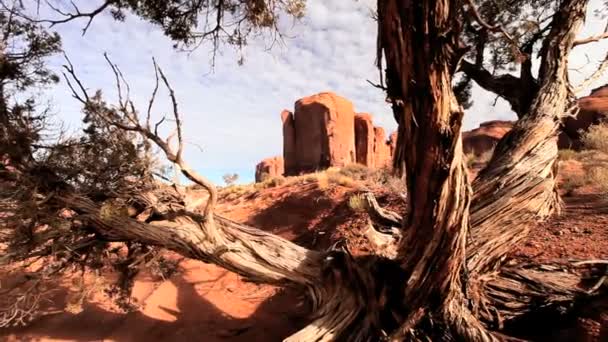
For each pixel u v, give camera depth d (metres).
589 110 28.75
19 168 5.38
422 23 2.72
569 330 3.79
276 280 5.09
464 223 3.41
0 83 5.47
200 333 6.20
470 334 3.68
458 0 2.69
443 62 2.80
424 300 3.91
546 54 5.80
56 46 6.21
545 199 4.43
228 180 24.83
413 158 3.26
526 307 4.17
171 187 5.71
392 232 6.30
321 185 13.51
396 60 2.97
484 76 6.58
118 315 7.11
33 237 5.39
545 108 5.16
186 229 5.05
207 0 6.45
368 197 7.30
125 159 5.51
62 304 7.54
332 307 4.62
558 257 5.12
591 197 7.41
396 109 3.27
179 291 8.35
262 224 13.09
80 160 5.67
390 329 4.28
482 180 4.71
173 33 6.55
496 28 2.96
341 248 5.24
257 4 6.09
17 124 5.38
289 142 52.38
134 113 4.66
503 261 4.65
